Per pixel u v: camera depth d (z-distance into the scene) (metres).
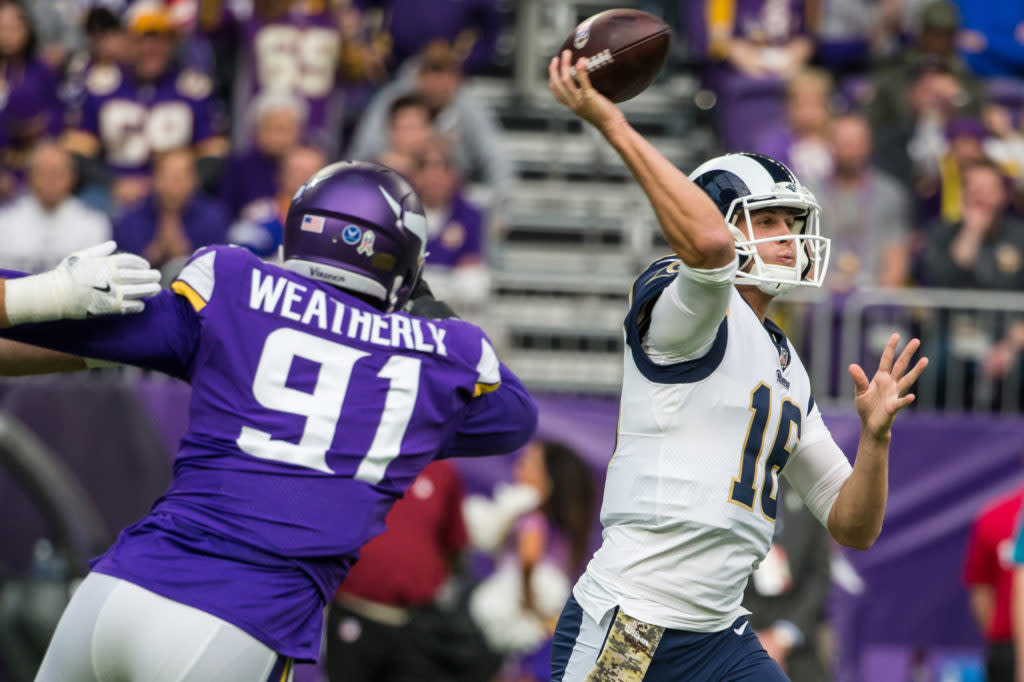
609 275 30.27
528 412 12.04
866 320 26.34
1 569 22.36
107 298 10.41
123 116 32.53
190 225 28.25
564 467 23.36
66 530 20.83
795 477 12.84
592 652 12.01
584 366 28.67
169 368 10.95
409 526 22.55
